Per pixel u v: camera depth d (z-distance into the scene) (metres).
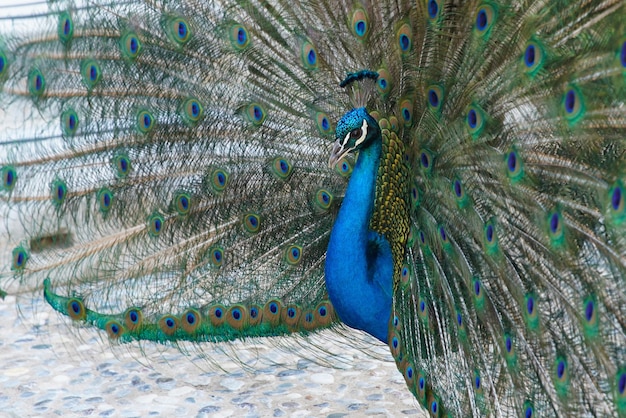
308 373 5.02
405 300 3.87
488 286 3.46
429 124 3.72
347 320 4.21
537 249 3.28
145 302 4.57
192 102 4.32
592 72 2.88
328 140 4.39
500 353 3.32
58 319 5.70
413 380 3.65
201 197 4.47
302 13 4.11
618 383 2.79
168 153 4.40
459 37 3.46
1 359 5.24
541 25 3.09
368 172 3.97
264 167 4.45
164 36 4.26
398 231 4.02
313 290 4.67
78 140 4.30
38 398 4.78
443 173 3.67
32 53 4.07
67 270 4.43
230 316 4.57
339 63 4.16
